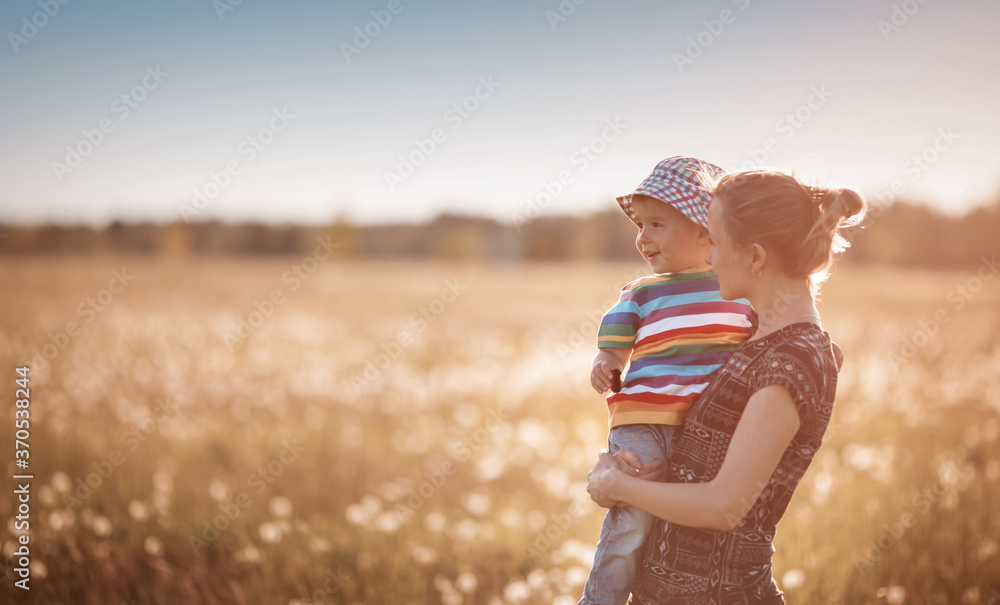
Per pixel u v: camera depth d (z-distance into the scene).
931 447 6.04
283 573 4.04
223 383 9.48
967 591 3.55
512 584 3.83
